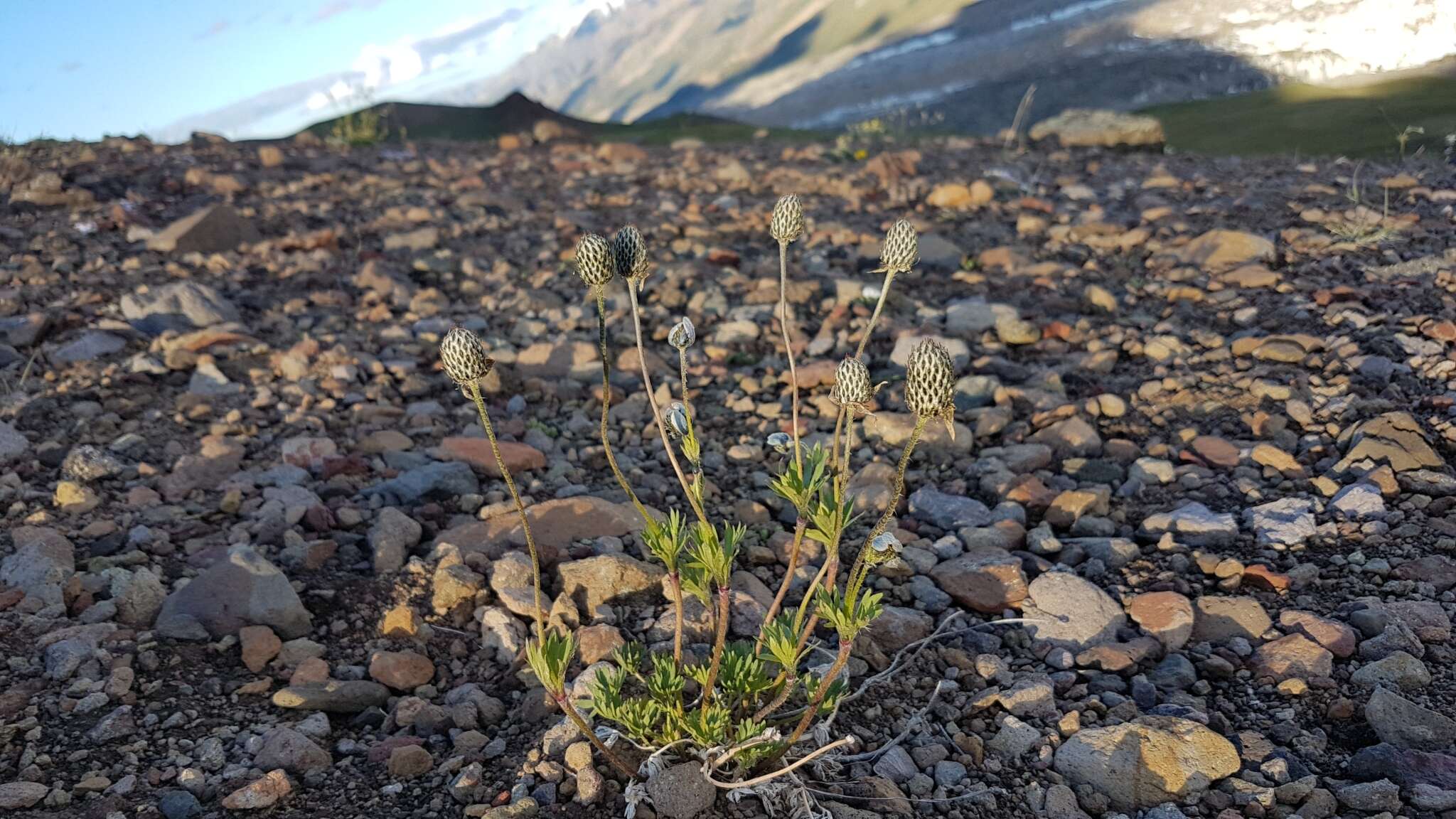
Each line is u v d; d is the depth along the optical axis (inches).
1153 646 12.0
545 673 9.1
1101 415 18.4
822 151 45.9
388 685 12.1
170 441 18.1
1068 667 11.9
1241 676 11.3
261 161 41.9
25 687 11.3
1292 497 14.6
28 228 29.7
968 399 19.5
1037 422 18.3
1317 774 9.7
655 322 24.5
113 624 12.5
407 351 22.8
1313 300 21.4
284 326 24.0
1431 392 16.8
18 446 17.2
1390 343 18.5
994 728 11.1
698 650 12.0
